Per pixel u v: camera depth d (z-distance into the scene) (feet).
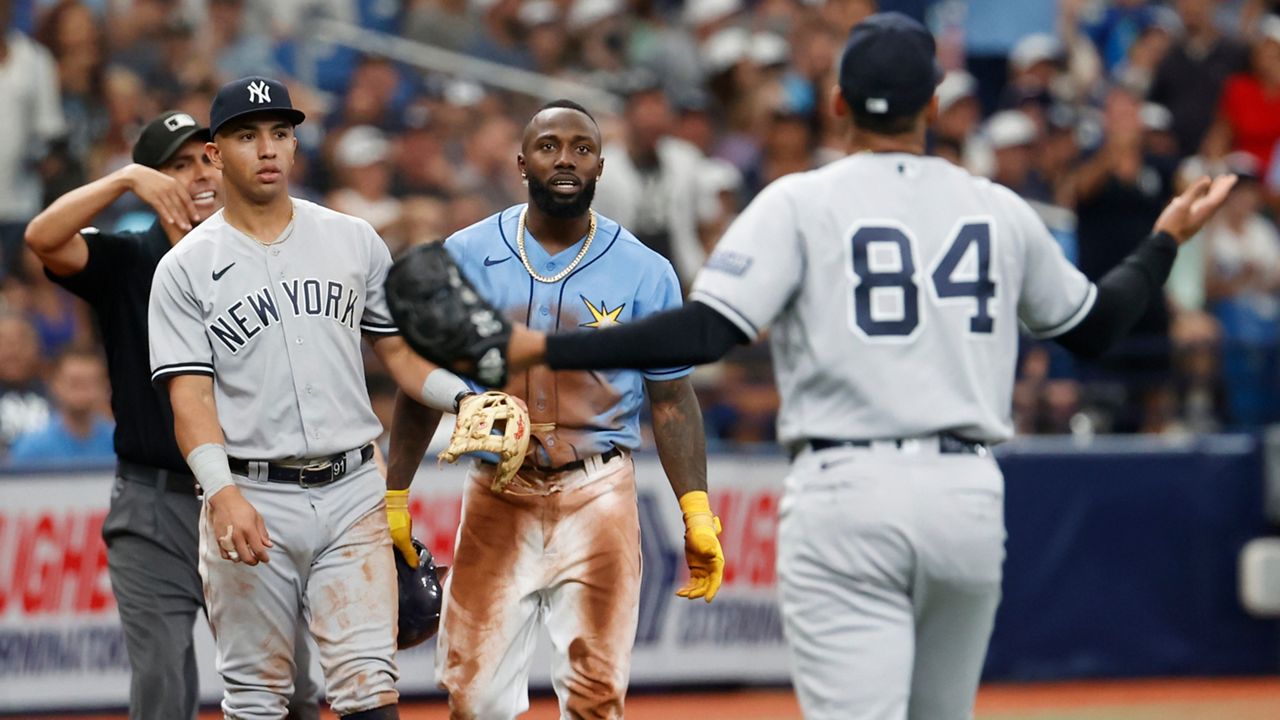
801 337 50.47
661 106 128.57
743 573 110.93
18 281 114.62
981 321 50.29
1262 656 117.91
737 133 148.66
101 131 130.93
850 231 49.96
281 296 59.57
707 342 48.29
